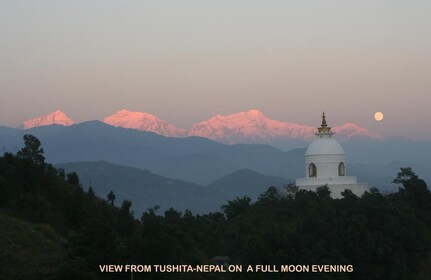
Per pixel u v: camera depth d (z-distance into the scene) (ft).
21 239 640.17
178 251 632.79
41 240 648.79
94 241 591.37
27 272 586.04
